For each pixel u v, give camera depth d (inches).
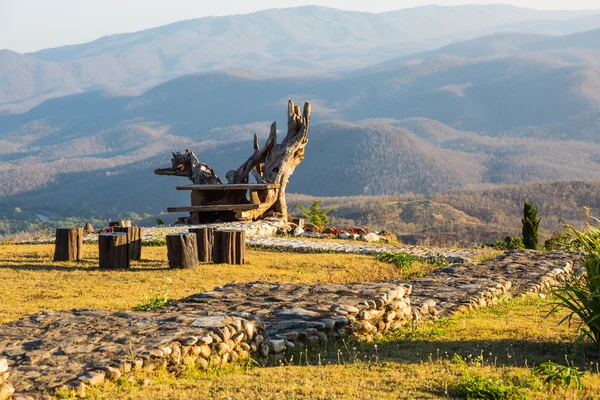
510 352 345.4
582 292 359.3
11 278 575.5
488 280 605.3
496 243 1111.0
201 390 251.3
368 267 709.3
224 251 686.5
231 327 302.8
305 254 805.2
